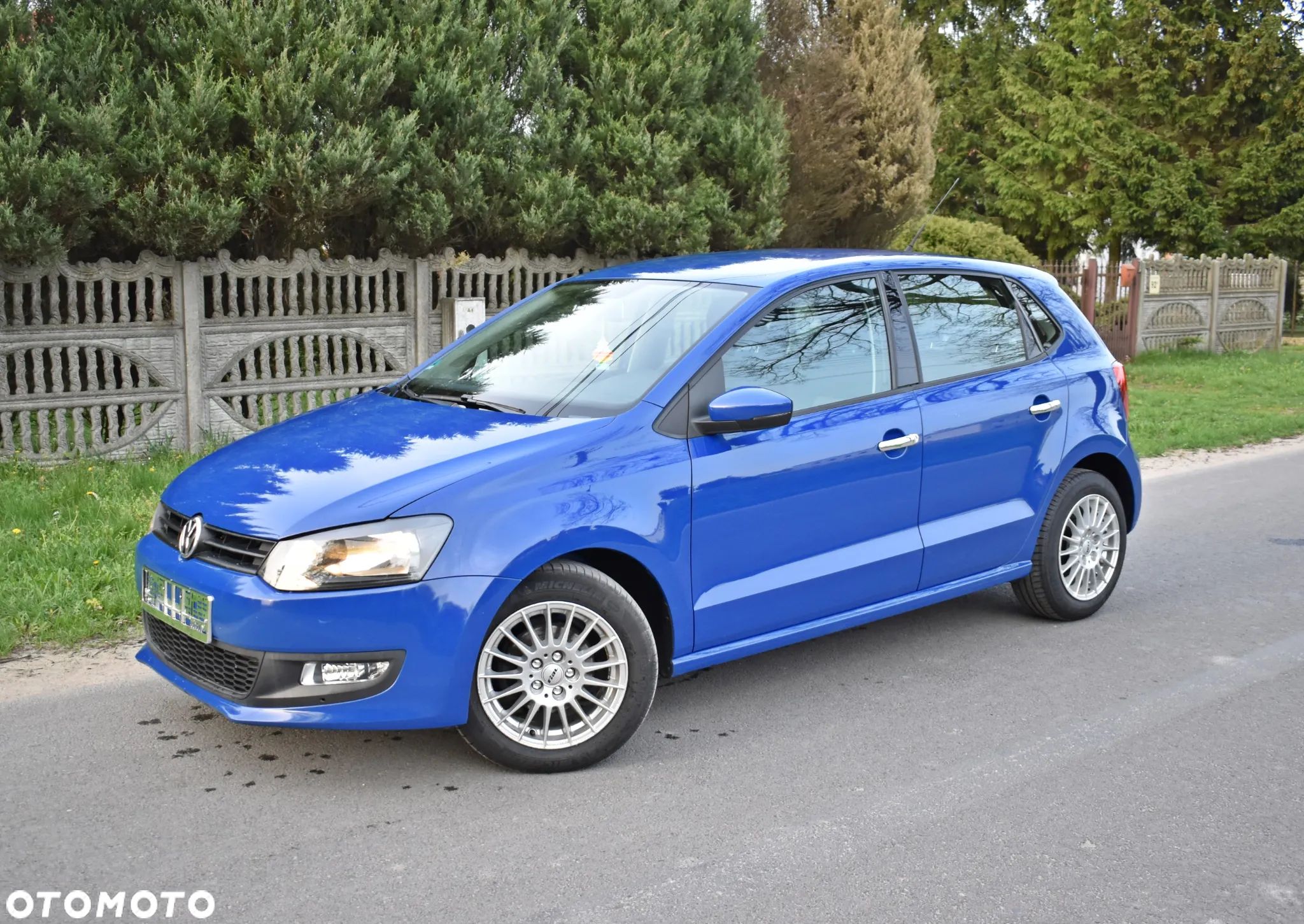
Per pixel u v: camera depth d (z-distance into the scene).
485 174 10.11
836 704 4.73
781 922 3.11
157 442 8.82
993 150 31.77
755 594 4.48
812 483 4.60
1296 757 4.22
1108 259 31.09
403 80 9.83
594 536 3.98
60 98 8.34
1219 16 28.48
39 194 7.91
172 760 4.09
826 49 13.62
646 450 4.19
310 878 3.31
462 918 3.12
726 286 4.82
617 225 10.39
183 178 8.48
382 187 9.27
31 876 3.30
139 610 5.53
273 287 10.41
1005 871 3.39
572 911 3.15
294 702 3.69
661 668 4.36
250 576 3.73
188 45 8.77
